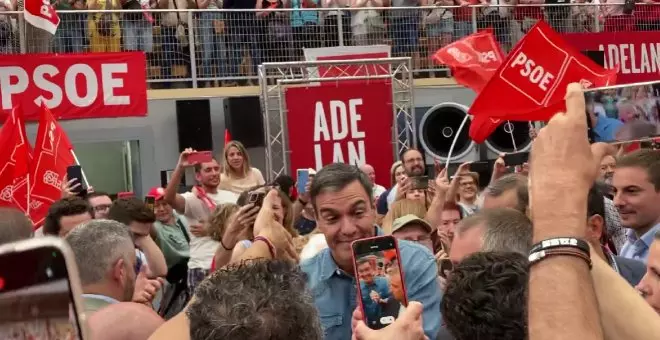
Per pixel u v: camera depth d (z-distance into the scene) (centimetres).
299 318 200
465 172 771
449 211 625
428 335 361
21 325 125
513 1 1468
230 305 199
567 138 162
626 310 177
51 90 1160
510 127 1241
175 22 1324
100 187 1345
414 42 1422
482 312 216
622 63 1433
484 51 1059
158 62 1316
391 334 223
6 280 125
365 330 227
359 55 1298
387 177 1246
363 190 360
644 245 480
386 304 291
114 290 383
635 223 482
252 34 1359
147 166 1315
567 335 149
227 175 992
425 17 1427
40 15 1084
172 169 1323
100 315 334
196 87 1338
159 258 623
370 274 293
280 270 212
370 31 1401
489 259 228
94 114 1173
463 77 1062
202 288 208
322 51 1285
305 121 1223
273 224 348
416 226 544
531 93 730
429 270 374
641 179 475
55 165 803
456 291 222
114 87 1184
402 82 1297
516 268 221
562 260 155
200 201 904
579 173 160
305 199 743
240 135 1325
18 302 125
